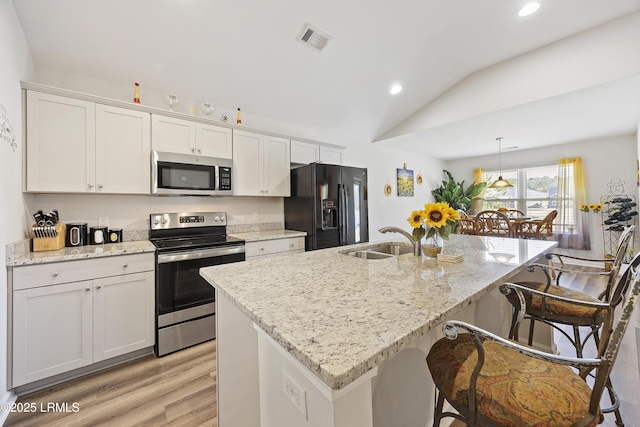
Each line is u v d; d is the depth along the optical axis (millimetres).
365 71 3135
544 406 718
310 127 4004
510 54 3174
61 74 2277
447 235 1520
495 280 1121
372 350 585
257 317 774
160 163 2402
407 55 3033
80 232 2184
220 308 1244
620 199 4148
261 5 2162
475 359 925
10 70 1673
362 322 726
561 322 1362
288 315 778
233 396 1184
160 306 2131
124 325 2000
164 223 2719
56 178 1985
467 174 6496
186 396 1656
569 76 2859
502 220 3758
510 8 2508
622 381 1668
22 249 1793
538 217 5441
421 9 2453
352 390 611
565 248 4938
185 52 2391
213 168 2721
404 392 1186
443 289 1001
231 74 2734
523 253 1679
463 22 2652
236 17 2203
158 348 2117
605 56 2656
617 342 681
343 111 3807
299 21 2363
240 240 2625
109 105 2205
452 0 2391
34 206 2125
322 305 853
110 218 2494
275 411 815
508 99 3277
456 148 5422
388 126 4504
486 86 3457
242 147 2977
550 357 688
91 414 1511
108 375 1868
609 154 4609
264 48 2533
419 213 1592
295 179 3412
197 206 2994
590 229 4766
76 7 1883
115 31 2090
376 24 2549
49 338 1719
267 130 3393
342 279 1146
